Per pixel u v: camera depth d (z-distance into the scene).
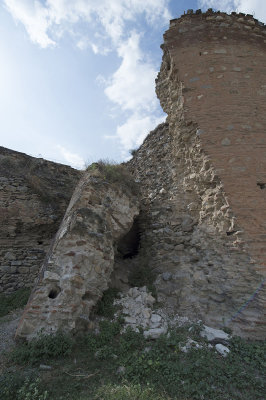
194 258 5.41
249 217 4.64
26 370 3.10
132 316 4.43
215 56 6.15
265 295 4.11
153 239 6.58
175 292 5.16
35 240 7.88
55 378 2.98
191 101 5.92
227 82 5.83
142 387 2.83
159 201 6.97
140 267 6.21
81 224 4.65
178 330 4.12
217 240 5.00
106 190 5.59
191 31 6.62
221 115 5.55
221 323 4.29
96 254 4.57
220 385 2.86
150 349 3.58
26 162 8.85
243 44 6.29
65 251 4.36
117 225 5.55
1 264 7.14
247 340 3.93
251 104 5.59
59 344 3.50
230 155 5.16
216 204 5.11
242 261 4.48
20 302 6.13
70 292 4.02
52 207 8.35
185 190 6.21
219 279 4.69
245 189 4.85
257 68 6.00
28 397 2.55
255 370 3.20
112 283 5.48
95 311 4.52
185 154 6.32
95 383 2.94
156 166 7.81
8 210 7.66
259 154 5.12
